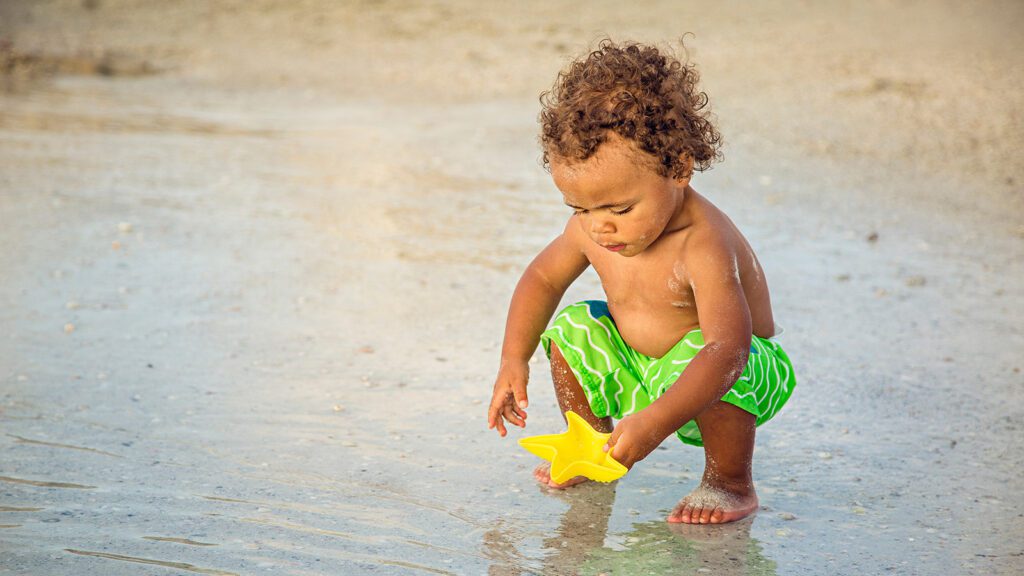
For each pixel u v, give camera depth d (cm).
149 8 2153
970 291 659
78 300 595
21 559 301
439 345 533
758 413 354
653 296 346
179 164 1025
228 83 1623
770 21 1980
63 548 309
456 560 311
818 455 404
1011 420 445
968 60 1581
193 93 1533
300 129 1256
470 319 578
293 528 329
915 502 362
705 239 335
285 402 449
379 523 336
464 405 451
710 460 352
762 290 359
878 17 1981
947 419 445
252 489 359
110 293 611
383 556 312
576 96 311
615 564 312
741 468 350
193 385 468
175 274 655
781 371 362
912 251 757
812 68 1570
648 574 306
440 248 736
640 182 310
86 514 334
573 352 358
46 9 2100
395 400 455
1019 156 1100
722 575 307
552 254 372
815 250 752
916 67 1548
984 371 510
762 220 841
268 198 887
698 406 317
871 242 780
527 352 370
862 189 964
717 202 902
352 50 1861
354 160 1067
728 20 1998
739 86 1468
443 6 2166
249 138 1185
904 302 631
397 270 677
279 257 703
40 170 970
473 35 1950
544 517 346
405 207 861
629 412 362
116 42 1889
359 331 554
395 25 2038
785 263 715
